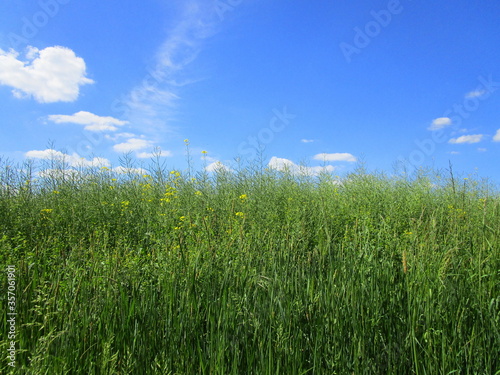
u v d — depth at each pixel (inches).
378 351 102.5
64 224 213.2
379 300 112.5
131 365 88.6
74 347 90.6
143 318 98.5
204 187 300.2
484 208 138.9
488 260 128.9
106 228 203.3
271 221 195.6
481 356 100.0
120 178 327.0
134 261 124.8
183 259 111.6
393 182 366.0
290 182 332.2
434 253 131.7
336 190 317.1
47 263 125.0
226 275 111.0
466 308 110.7
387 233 154.8
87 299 102.0
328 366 96.7
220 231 158.4
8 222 202.4
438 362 100.0
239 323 101.7
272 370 91.6
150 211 236.5
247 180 322.7
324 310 105.8
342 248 133.0
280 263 124.8
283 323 98.8
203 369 89.1
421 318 108.9
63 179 305.1
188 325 99.0
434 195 310.8
